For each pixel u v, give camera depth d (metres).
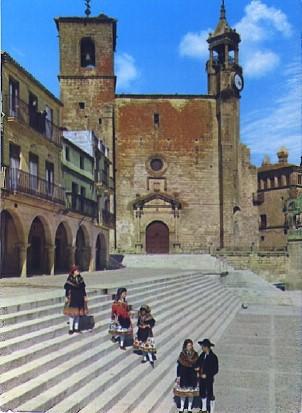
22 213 26.86
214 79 62.28
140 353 14.23
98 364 12.05
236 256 52.72
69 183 37.50
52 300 14.39
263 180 73.38
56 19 59.38
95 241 41.38
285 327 25.22
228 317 27.58
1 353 9.96
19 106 27.58
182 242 58.41
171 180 59.59
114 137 59.75
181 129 60.41
